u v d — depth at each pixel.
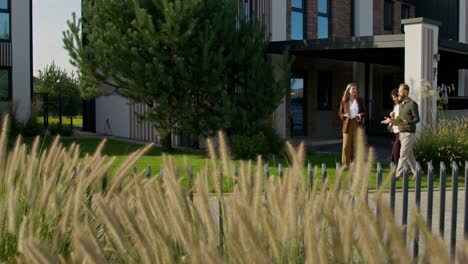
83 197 2.51
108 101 17.88
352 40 12.94
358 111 9.97
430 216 4.27
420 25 11.54
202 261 1.48
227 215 1.82
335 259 1.48
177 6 10.75
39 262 1.39
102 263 1.43
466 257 1.04
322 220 1.72
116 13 11.46
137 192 1.95
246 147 11.20
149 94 11.30
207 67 10.99
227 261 1.65
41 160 2.86
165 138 12.84
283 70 12.07
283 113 15.48
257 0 15.41
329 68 17.39
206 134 11.76
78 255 1.66
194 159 11.03
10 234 2.32
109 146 13.88
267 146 11.48
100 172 2.71
